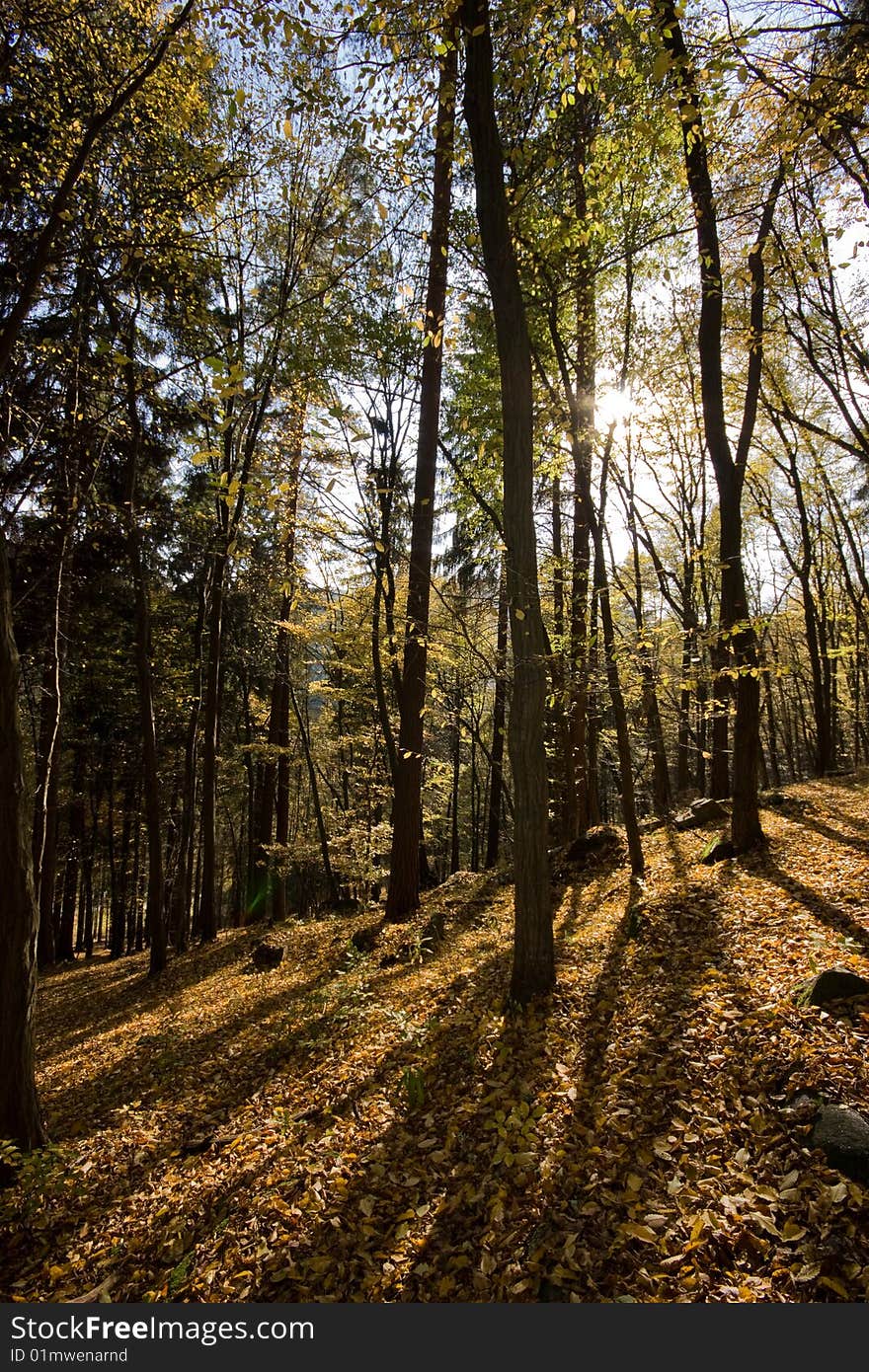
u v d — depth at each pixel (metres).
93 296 8.43
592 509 8.61
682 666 8.27
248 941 12.99
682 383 12.41
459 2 4.44
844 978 4.33
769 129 6.67
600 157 6.87
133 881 25.80
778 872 7.36
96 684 17.58
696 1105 3.79
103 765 20.61
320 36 4.63
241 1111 5.53
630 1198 3.26
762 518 18.41
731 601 8.12
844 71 5.36
